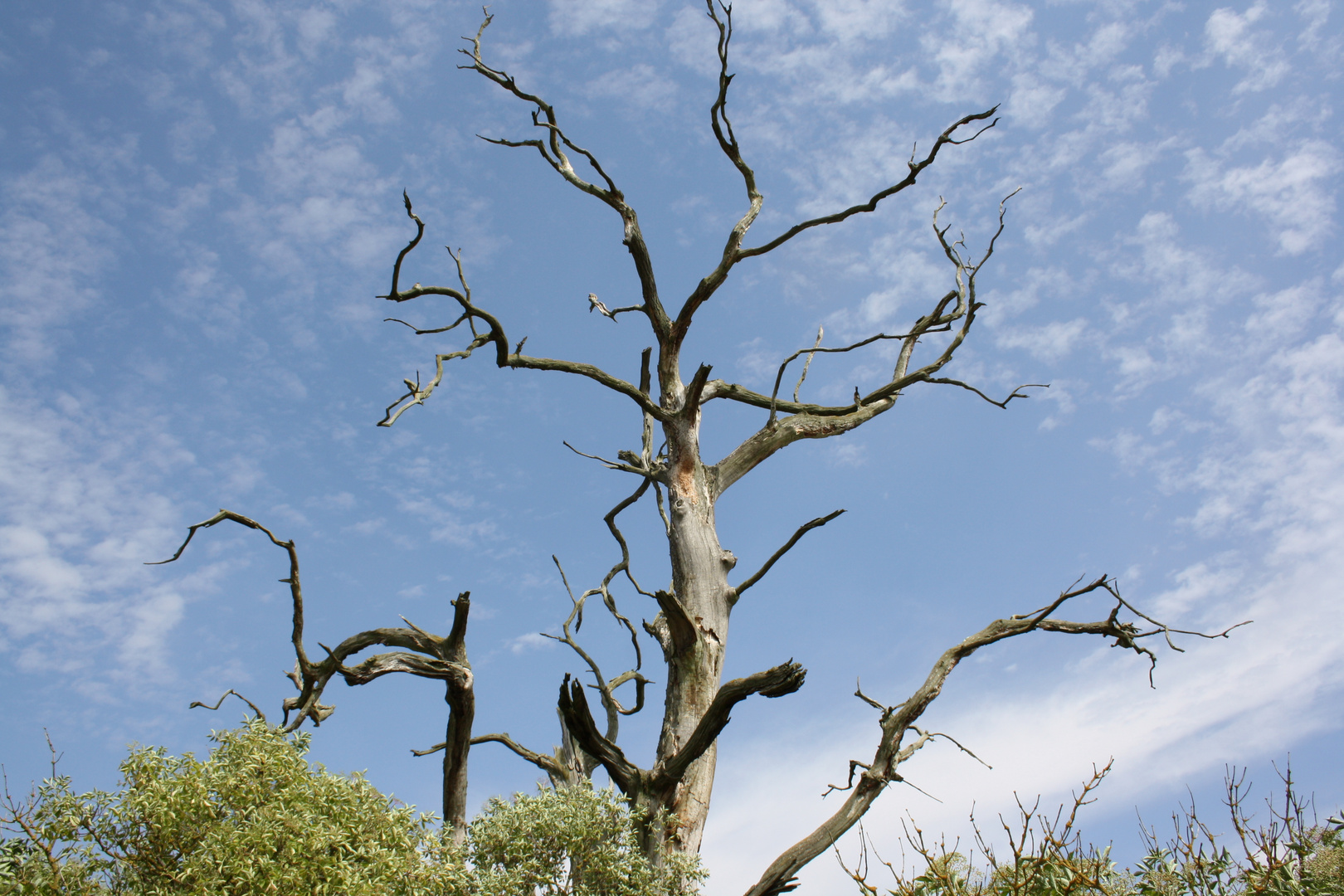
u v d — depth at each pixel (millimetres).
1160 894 6520
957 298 13289
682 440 11320
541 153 11766
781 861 8680
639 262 11648
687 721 9719
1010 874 6805
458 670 8727
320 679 8297
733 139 11742
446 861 6484
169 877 5492
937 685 9578
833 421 12508
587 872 7617
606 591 13070
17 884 5160
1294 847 6160
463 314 10180
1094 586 9742
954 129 10492
